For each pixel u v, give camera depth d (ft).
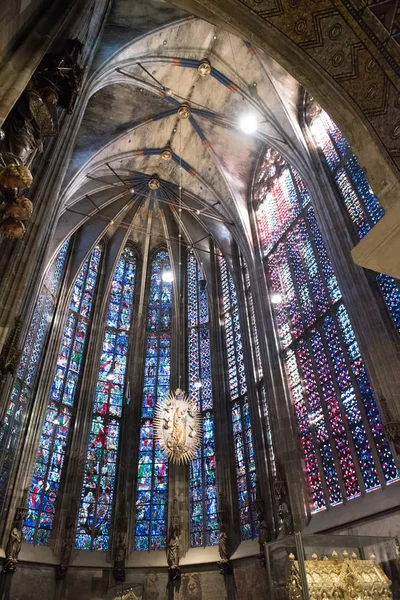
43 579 61.00
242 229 84.48
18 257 41.19
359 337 49.37
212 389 80.89
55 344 79.25
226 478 70.59
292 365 65.87
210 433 77.66
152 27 63.41
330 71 22.36
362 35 21.02
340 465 52.65
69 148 49.93
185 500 72.33
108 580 64.44
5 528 59.52
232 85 72.08
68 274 88.48
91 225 93.97
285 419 62.18
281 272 74.59
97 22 49.70
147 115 78.59
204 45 68.95
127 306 95.45
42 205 44.78
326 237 58.70
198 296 96.12
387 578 24.54
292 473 57.88
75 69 34.06
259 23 23.31
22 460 65.57
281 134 71.05
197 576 64.08
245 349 77.87
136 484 74.74
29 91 29.07
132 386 84.69
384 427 42.65
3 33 23.80
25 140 28.76
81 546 67.05
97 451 76.43
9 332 39.09
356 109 21.84
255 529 64.23
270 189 84.48
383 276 50.70
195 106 77.71
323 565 23.56
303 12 22.00
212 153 84.79
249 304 83.41
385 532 42.19
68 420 76.69
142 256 100.94
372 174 21.11
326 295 62.18
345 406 53.83
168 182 92.27
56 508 68.28
